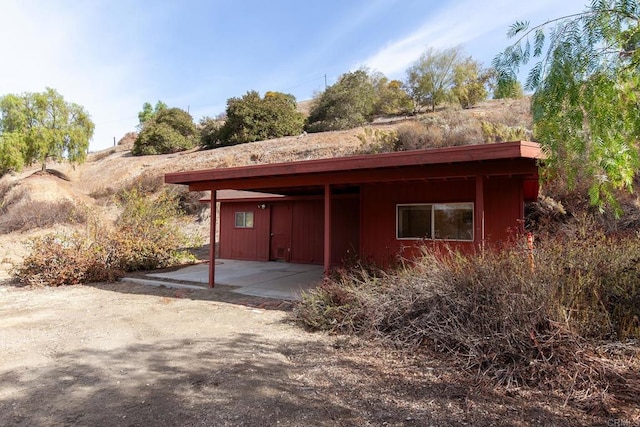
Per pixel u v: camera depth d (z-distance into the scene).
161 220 12.65
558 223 10.22
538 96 3.17
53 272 9.73
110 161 33.84
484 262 4.69
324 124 29.58
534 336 3.84
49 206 20.72
